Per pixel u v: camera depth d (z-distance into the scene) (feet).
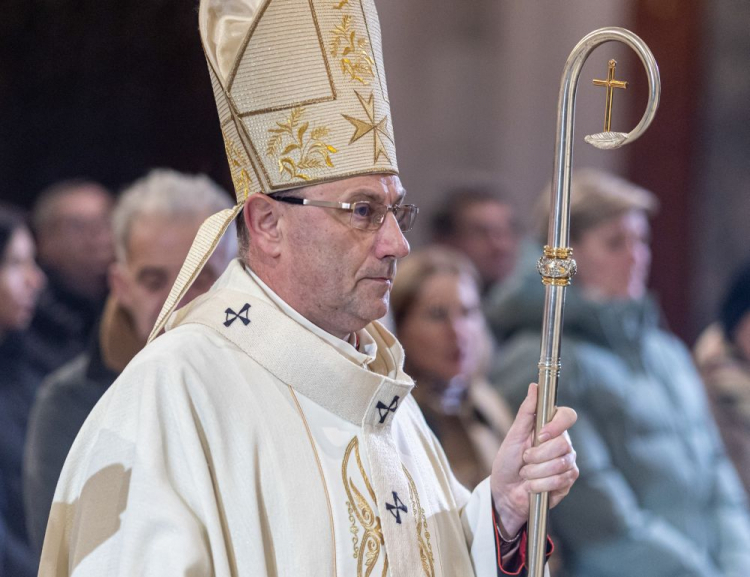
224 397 20.54
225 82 21.47
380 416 21.81
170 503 19.11
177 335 21.01
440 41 73.87
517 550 23.04
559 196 20.57
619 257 43.04
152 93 60.13
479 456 37.24
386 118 21.65
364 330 23.21
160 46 60.13
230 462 20.17
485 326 45.21
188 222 31.48
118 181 60.23
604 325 41.83
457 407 37.86
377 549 20.77
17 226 40.45
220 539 19.31
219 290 22.13
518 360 41.57
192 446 19.72
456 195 57.72
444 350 37.52
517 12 73.82
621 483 39.58
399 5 72.84
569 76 20.30
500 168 74.43
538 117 74.23
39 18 59.36
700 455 42.78
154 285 31.27
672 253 72.79
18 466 37.65
